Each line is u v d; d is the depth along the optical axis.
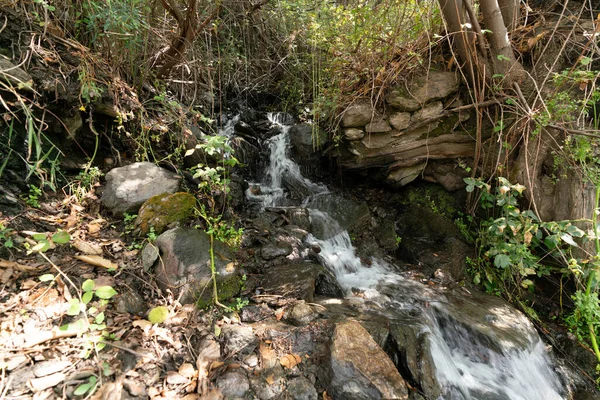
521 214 3.09
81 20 3.09
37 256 2.24
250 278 2.73
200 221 3.03
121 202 2.81
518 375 2.56
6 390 1.53
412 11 3.97
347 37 4.48
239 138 4.94
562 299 3.47
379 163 4.28
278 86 6.61
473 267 3.71
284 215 3.80
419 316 2.79
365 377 1.91
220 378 1.83
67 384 1.62
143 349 1.90
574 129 3.09
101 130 3.31
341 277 3.38
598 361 2.92
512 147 3.47
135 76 3.59
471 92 3.83
